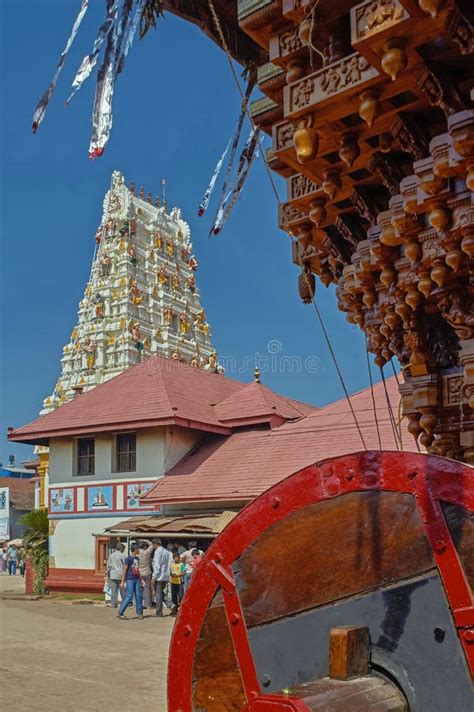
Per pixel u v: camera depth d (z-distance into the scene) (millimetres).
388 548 2383
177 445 24531
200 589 2826
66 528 25578
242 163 4320
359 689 2217
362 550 2445
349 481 2508
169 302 47312
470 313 3336
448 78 2695
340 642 2295
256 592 2684
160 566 19312
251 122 3881
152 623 17672
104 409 25688
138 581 18859
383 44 2555
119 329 44125
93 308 45312
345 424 22328
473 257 2969
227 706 2695
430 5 2332
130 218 46594
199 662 2787
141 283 46250
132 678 11016
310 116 2936
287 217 4172
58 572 25469
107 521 24781
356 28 2578
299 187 3803
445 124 3023
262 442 23812
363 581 2428
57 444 26344
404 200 3068
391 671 2295
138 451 24484
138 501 24109
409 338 3873
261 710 2221
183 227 51406
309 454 21703
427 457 2340
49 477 26281
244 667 2666
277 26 3041
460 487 2244
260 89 3395
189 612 2840
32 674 11312
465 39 2469
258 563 2693
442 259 3164
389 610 2350
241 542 2744
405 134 3020
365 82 2715
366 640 2350
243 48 3953
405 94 2863
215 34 3877
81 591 24844
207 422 24516
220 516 21438
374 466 2451
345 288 4023
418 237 3238
